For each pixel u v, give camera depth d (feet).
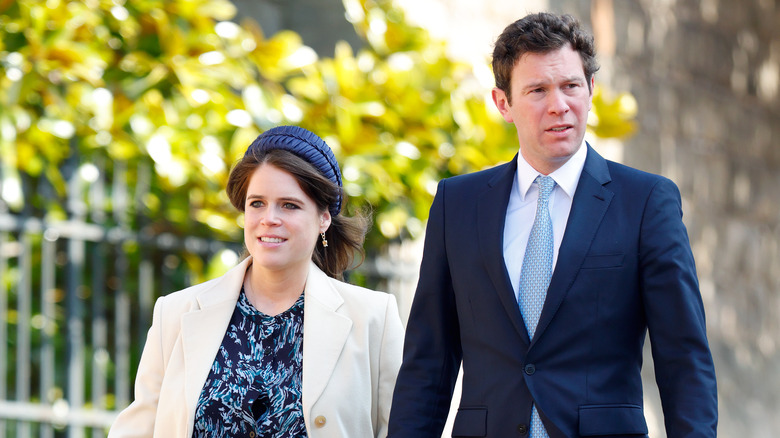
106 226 58.95
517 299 34.55
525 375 33.68
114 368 65.46
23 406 55.16
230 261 60.70
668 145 101.40
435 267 36.60
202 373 36.96
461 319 35.55
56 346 64.64
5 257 63.98
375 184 62.85
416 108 67.15
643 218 34.01
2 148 55.01
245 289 38.75
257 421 36.65
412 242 68.08
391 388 38.52
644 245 33.71
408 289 67.00
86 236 56.90
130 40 62.49
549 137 33.78
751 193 113.70
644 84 98.63
